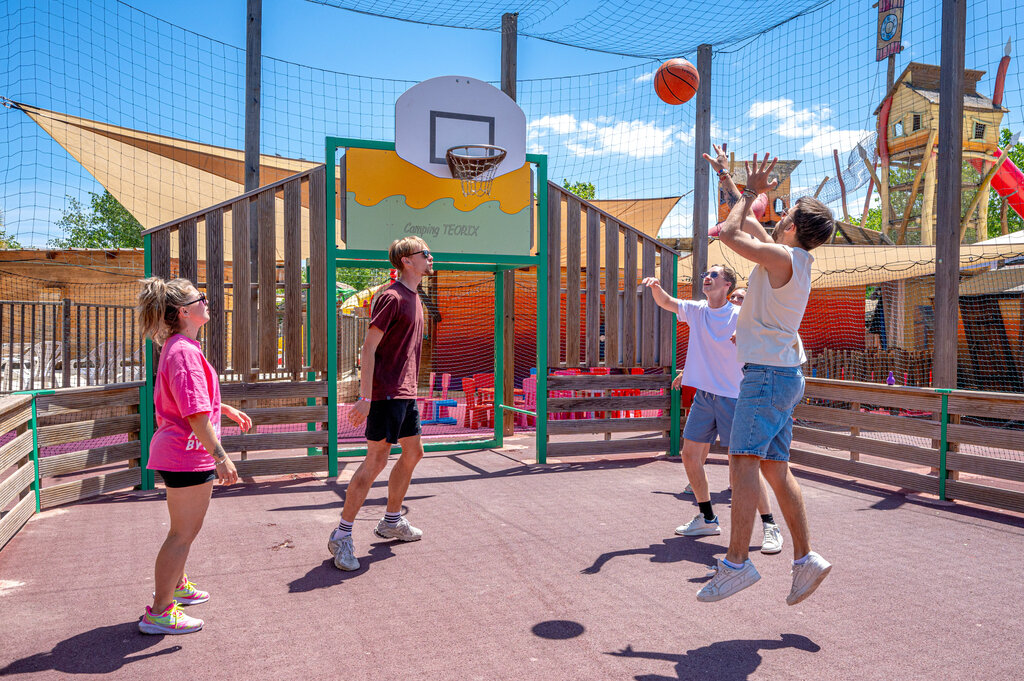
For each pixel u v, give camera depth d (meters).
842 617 3.29
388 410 4.10
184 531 3.09
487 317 16.56
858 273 13.71
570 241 7.92
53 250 15.55
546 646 2.97
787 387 3.14
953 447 5.84
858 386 6.62
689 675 2.70
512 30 9.20
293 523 5.00
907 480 6.16
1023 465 5.29
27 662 2.81
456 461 7.69
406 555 4.25
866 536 4.71
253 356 6.69
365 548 4.40
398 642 3.00
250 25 7.97
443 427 10.74
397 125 7.18
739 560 3.10
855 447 6.66
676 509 5.44
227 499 5.79
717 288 4.76
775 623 3.22
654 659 2.85
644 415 10.70
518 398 11.55
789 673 2.73
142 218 13.53
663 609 3.39
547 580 3.80
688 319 4.86
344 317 12.41
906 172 21.89
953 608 3.41
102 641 3.01
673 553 4.29
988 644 3.00
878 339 15.61
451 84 7.40
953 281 6.75
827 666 2.79
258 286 6.72
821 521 5.11
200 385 2.98
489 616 3.30
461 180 7.44
